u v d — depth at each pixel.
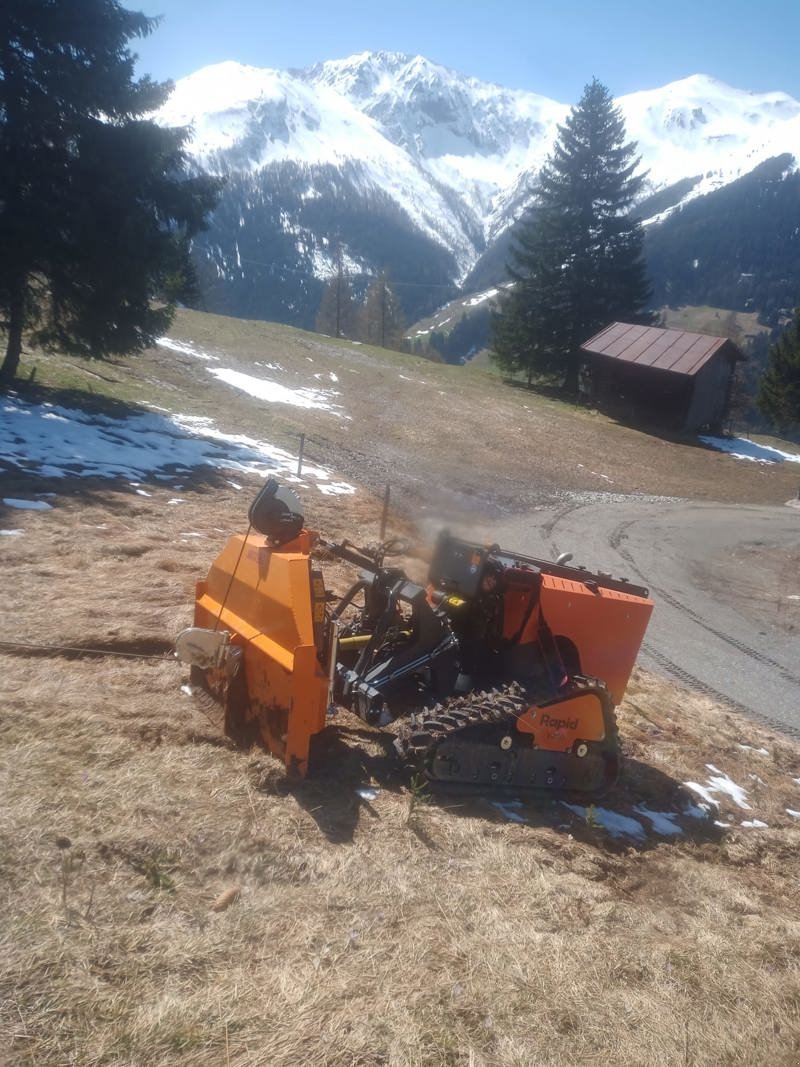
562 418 36.25
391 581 5.26
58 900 3.26
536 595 5.32
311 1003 2.96
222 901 3.43
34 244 15.92
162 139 17.31
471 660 5.26
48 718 4.71
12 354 17.66
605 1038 3.06
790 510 27.53
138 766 4.33
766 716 8.87
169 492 12.45
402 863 3.92
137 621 6.59
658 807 5.54
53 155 16.39
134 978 2.96
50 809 3.81
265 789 4.33
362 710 4.72
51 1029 2.69
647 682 8.87
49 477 11.68
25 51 16.05
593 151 45.84
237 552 5.31
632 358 40.69
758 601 14.48
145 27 17.06
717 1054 3.11
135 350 18.23
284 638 4.56
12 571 7.54
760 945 3.95
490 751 4.77
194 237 18.34
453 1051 2.85
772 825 5.79
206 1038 2.76
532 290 46.47
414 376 37.78
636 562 16.27
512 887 3.91
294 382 29.36
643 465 30.86
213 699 5.18
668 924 4.00
